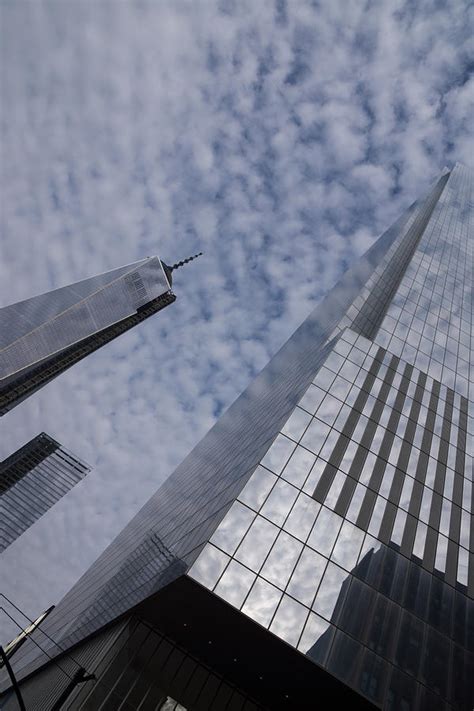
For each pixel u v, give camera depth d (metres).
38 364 187.38
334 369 44.78
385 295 64.44
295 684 28.08
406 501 36.03
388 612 29.50
